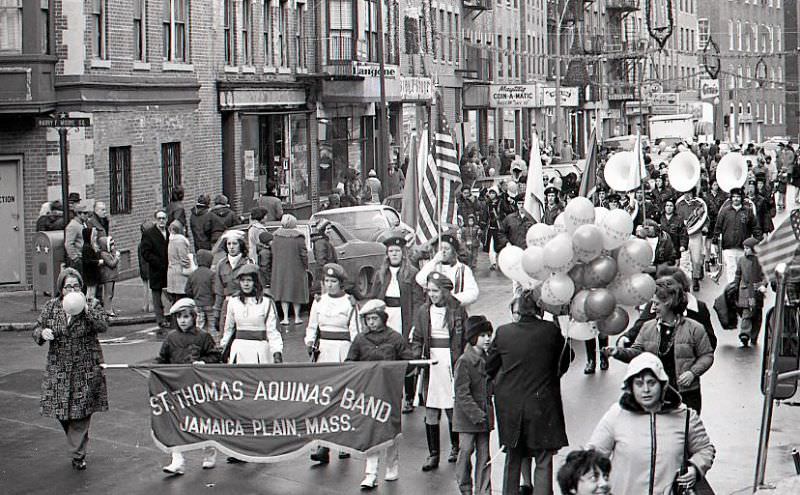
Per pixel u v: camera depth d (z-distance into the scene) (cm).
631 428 966
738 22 12938
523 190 3922
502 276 3491
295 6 4800
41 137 3075
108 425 1688
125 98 3359
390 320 1712
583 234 1116
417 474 1427
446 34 6300
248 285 1495
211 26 4034
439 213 1628
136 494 1363
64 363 1448
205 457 1509
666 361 1272
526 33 8331
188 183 3828
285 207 4606
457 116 6962
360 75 4984
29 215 3086
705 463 962
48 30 3078
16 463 1501
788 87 14125
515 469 1191
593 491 817
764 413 1166
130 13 3425
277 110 4541
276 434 1396
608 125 10019
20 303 2834
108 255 2594
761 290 2202
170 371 1413
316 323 1531
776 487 1128
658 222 3334
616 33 10144
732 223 2698
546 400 1169
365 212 3012
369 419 1375
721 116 12325
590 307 1139
